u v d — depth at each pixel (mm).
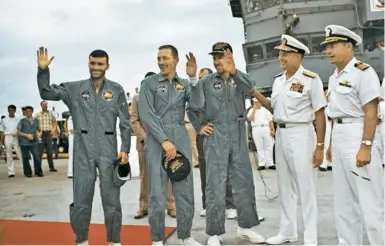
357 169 2691
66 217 4355
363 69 2631
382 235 2707
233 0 12703
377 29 11156
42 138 8695
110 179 3033
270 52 11883
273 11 11547
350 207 2877
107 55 3041
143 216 4242
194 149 7172
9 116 8250
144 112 3119
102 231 3744
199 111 3299
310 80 3094
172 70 3170
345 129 2748
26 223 4074
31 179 7668
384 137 2787
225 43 3297
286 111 3141
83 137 3000
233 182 3336
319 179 6242
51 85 2965
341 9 11156
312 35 11352
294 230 3309
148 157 3158
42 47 2910
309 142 3152
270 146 7898
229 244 3297
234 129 3271
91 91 3035
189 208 3158
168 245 3316
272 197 5133
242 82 3160
